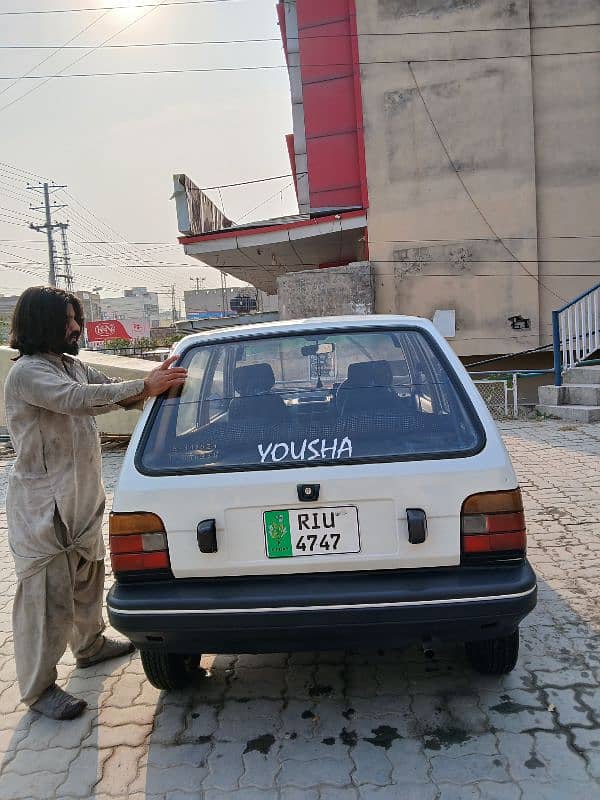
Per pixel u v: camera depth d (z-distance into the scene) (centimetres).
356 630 216
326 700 271
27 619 268
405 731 247
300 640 221
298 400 265
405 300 1462
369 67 1445
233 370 281
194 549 226
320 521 223
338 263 1933
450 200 1434
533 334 1427
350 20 1474
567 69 1382
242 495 224
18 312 268
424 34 1418
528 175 1402
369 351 279
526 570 222
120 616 223
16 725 268
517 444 765
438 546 221
